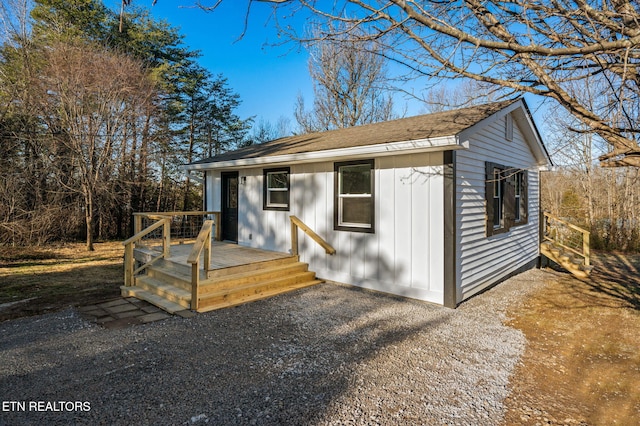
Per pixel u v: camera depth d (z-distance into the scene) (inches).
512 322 205.8
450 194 225.1
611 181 585.6
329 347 164.4
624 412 114.7
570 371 144.8
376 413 111.8
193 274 216.2
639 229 530.9
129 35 721.0
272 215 346.0
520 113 320.8
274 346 164.9
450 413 112.6
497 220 314.5
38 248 513.3
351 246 281.6
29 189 506.0
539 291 283.1
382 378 135.3
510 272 332.8
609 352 164.4
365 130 341.1
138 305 232.1
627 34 109.2
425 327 193.2
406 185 247.8
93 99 557.9
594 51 110.8
